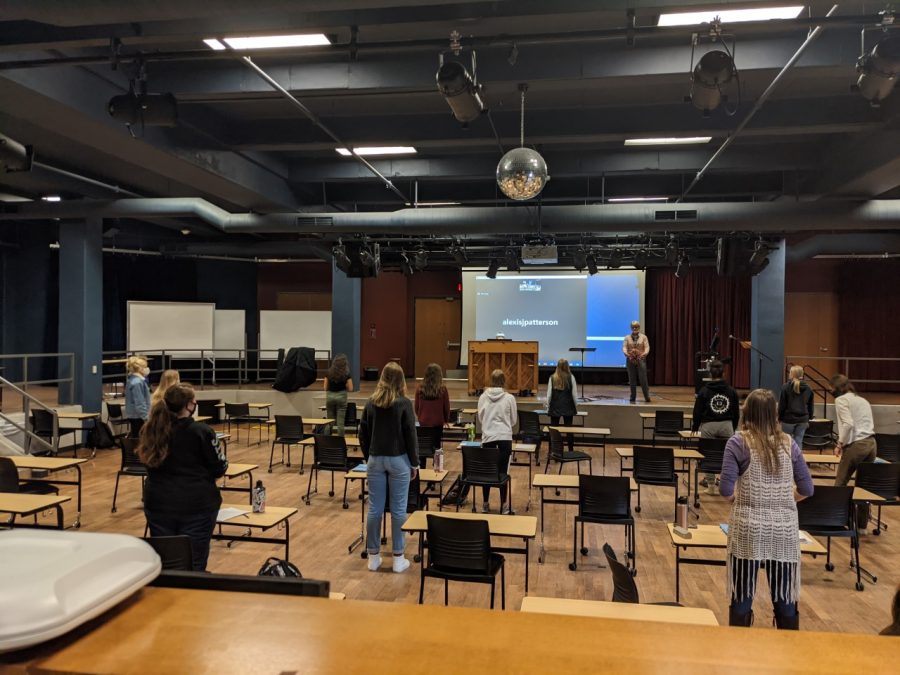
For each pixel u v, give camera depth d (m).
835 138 7.15
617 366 14.39
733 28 4.03
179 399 3.37
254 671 0.66
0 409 8.61
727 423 6.67
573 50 4.86
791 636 0.76
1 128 6.82
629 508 4.79
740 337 15.07
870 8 4.10
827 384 14.44
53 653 0.70
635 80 4.94
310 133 6.71
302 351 12.32
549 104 6.12
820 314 14.85
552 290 14.52
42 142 7.41
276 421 8.12
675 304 15.34
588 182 9.45
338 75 5.18
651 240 11.69
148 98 4.21
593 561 5.01
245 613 0.80
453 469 8.33
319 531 5.73
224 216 8.97
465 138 6.46
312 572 4.68
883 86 3.68
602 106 6.19
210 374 14.71
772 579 2.80
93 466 8.58
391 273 16.36
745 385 15.05
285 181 8.77
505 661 0.69
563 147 7.86
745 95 5.71
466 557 3.60
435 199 9.86
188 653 0.70
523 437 8.86
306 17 4.20
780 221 7.89
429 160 8.28
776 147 7.66
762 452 2.81
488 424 6.15
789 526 2.80
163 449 3.30
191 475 3.36
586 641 0.74
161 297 15.12
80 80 4.88
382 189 9.95
